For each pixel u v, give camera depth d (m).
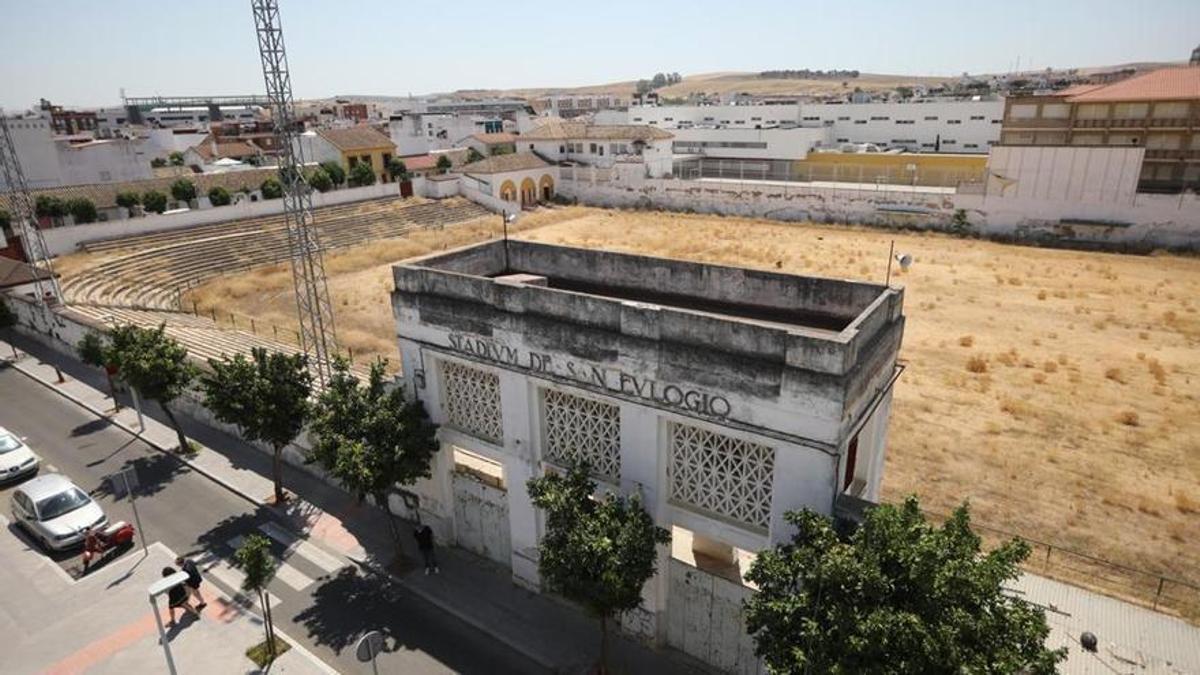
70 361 34.84
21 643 16.73
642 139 84.88
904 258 17.03
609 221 73.06
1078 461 25.17
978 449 26.09
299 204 25.88
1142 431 27.20
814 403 12.87
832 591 11.28
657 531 14.98
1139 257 53.38
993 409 29.34
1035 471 24.56
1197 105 62.78
